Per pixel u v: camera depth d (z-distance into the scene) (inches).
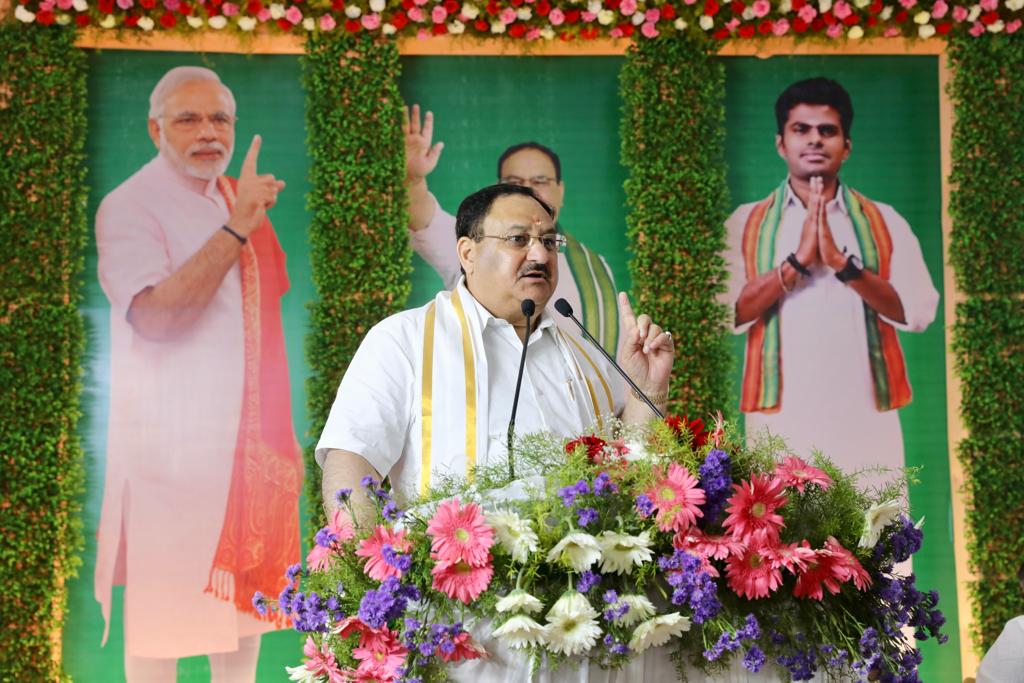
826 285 209.3
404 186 201.9
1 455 188.9
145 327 197.8
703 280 204.4
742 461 63.7
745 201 210.2
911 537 65.1
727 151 211.0
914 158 212.4
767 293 208.5
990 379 204.5
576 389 96.3
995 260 206.4
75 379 194.1
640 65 205.2
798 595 60.3
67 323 193.6
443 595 59.6
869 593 63.6
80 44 200.2
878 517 63.1
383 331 92.2
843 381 207.5
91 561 192.4
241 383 198.7
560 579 59.1
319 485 195.3
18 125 193.5
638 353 91.4
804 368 207.3
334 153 200.2
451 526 58.2
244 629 193.8
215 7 197.0
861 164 212.2
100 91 201.2
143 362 197.2
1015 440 203.8
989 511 201.9
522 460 65.9
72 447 191.9
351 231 199.6
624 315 92.1
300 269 202.2
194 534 194.9
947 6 206.4
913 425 207.5
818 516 63.2
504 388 92.7
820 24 205.9
